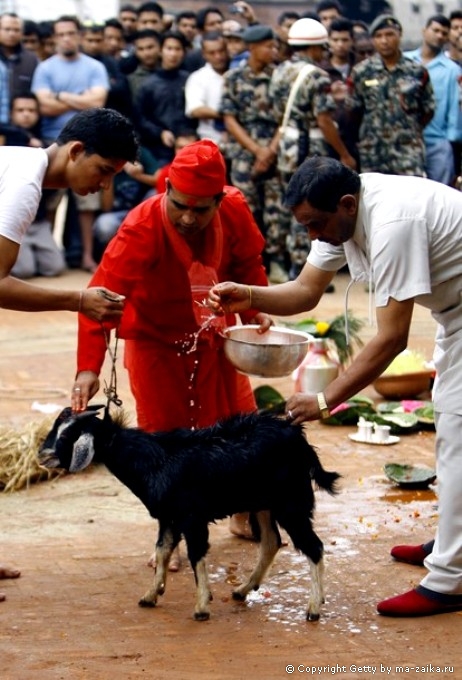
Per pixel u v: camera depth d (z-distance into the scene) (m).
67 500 10.17
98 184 7.62
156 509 7.55
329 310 18.25
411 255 7.10
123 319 8.49
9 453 10.63
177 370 8.57
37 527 9.48
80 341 8.13
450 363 7.47
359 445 11.72
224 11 34.97
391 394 13.24
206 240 8.23
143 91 21.08
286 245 20.19
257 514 7.83
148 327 8.48
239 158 20.08
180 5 34.59
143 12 22.56
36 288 7.55
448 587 7.57
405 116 19.36
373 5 32.16
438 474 7.61
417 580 8.28
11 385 13.99
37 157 7.49
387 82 19.31
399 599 7.64
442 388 7.49
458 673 6.79
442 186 7.39
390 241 7.07
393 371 13.16
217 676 6.76
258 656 7.04
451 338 7.45
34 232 21.17
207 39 20.55
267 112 19.70
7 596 8.02
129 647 7.18
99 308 7.69
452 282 7.34
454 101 20.94
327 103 18.50
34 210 7.48
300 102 18.67
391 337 7.22
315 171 7.14
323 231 7.25
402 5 32.81
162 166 21.16
